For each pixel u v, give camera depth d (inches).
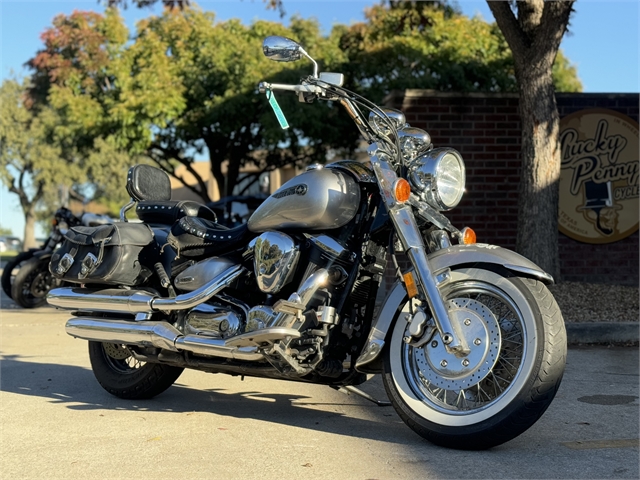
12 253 1775.3
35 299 437.4
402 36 687.1
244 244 174.6
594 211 427.2
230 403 193.8
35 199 1738.4
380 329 151.8
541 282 144.6
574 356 255.3
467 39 680.4
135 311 181.8
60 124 814.5
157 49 653.9
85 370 243.0
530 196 339.0
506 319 151.2
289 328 152.0
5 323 366.9
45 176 1635.1
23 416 181.5
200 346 165.5
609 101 425.1
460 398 155.2
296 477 131.0
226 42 663.1
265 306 158.7
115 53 683.4
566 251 428.5
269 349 152.9
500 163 412.2
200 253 178.5
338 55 683.4
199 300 168.7
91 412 185.2
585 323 281.0
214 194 1333.7
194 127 670.5
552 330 138.9
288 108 613.3
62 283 206.5
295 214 157.1
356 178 156.7
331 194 153.6
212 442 155.3
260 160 778.8
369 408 185.8
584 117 426.0
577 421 169.2
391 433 160.2
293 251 157.1
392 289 154.1
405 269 153.3
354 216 156.5
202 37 662.5
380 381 220.2
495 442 140.6
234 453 146.7
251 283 169.0
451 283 149.3
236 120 656.4
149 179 203.5
